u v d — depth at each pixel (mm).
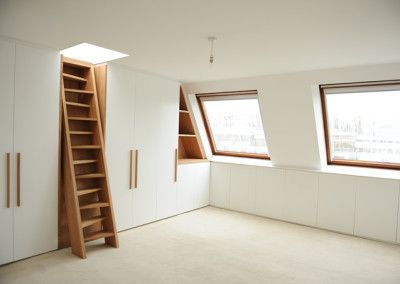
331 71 3744
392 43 2727
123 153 3959
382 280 2883
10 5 2080
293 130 4367
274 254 3434
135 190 4164
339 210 4277
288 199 4727
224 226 4410
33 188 3107
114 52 3328
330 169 4520
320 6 1985
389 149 4145
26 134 3027
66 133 3316
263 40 2725
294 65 3633
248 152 5520
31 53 3025
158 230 4137
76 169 3660
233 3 1974
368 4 1938
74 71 3832
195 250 3479
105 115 3725
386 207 3916
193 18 2254
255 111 5039
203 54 3262
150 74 4305
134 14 2207
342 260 3316
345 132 4383
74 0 1985
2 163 2867
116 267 2990
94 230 3781
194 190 5273
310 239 3967
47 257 3164
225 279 2816
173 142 4758
